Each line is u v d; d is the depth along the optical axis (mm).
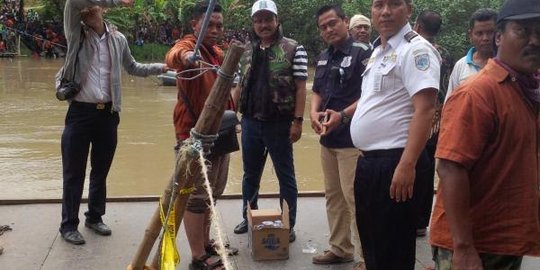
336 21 4020
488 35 3877
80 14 4188
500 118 2127
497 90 2133
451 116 2186
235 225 4793
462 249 2168
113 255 4141
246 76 4395
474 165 2193
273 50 4281
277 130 4348
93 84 4332
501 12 2158
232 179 6844
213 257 4008
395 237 2984
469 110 2133
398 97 2934
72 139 4328
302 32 25172
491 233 2219
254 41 4391
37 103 12297
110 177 6809
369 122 2975
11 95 13500
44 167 7148
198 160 2525
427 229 4750
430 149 4371
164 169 7207
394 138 2926
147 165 7367
